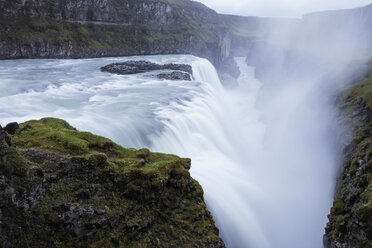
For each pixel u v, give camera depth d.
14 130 14.58
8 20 78.44
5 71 53.22
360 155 21.30
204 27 166.25
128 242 11.66
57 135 13.75
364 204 15.08
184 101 38.81
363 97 30.44
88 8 104.00
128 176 12.94
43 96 35.50
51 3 91.12
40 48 81.44
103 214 11.33
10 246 8.95
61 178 11.35
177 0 176.50
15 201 9.36
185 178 15.04
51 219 10.05
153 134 26.19
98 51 98.62
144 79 53.16
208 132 34.06
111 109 32.03
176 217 13.84
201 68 78.69
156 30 131.38
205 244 13.32
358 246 14.51
